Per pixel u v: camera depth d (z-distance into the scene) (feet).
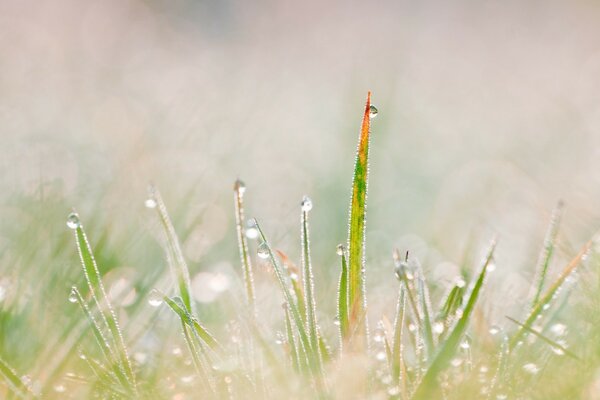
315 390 1.78
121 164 2.73
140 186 2.44
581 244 2.19
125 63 6.95
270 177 3.67
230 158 3.58
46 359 1.82
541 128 4.53
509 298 1.99
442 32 8.43
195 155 3.36
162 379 1.85
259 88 5.59
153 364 1.86
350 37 8.39
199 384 1.83
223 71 6.81
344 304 1.80
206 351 1.80
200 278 2.13
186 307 1.83
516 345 1.83
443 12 8.71
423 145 4.41
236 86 5.78
